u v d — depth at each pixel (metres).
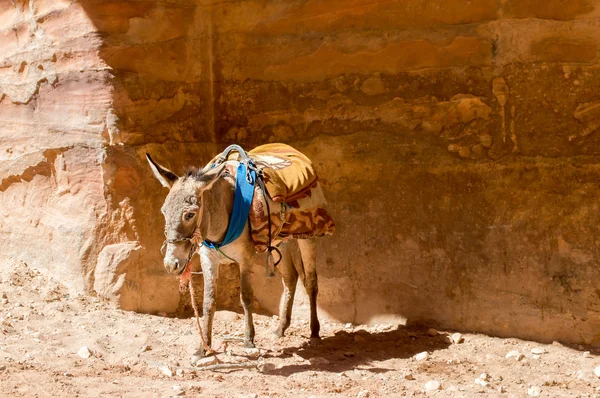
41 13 8.12
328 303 8.05
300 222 6.79
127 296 7.68
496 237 7.26
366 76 7.84
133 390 5.39
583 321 6.91
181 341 6.96
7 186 8.73
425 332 7.46
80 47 7.76
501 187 7.25
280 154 7.02
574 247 6.95
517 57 7.21
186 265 5.83
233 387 5.66
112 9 7.71
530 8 7.14
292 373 6.14
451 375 6.20
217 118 8.60
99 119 7.70
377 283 7.83
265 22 8.26
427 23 7.55
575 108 7.00
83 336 6.83
